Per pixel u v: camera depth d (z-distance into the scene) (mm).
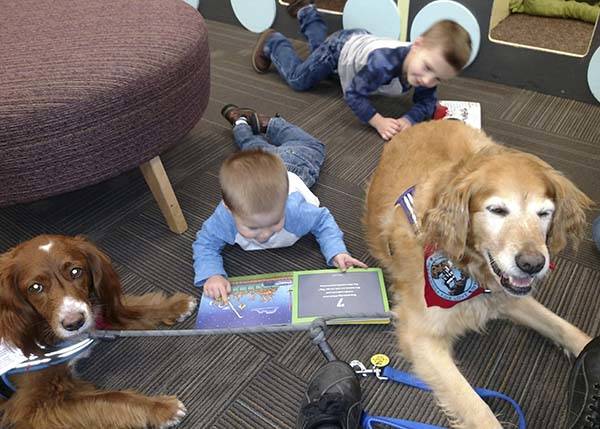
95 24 2066
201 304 1822
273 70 3369
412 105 2957
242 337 1718
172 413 1475
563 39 3002
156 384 1600
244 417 1498
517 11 3393
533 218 1281
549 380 1539
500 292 1528
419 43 2553
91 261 1547
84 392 1456
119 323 1678
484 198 1325
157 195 2055
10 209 2322
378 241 1901
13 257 1418
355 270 1884
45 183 1735
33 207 2332
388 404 1509
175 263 2023
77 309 1402
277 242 1998
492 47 2990
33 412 1377
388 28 3174
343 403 1379
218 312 1785
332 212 2205
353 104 2688
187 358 1670
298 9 3475
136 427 1467
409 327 1584
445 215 1401
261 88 3168
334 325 1734
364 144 2625
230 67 3408
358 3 3193
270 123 2564
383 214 1844
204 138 2725
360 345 1674
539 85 2959
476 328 1588
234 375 1610
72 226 2225
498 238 1295
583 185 2271
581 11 3207
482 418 1333
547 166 1388
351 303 1766
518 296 1386
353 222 2152
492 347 1641
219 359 1659
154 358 1677
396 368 1603
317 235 1988
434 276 1486
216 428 1477
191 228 2174
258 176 1672
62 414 1389
